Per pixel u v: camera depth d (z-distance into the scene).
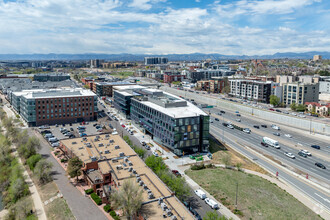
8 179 114.88
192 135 135.75
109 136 134.88
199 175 110.56
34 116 183.88
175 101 160.50
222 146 151.25
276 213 83.56
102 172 93.06
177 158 131.00
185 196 92.69
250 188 99.06
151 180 87.12
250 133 178.50
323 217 82.69
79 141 128.38
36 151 134.75
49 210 86.69
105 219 78.56
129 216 71.69
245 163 126.12
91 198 90.62
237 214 82.94
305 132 180.00
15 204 94.62
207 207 87.06
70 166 100.75
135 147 122.56
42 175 105.56
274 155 138.38
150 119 159.25
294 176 113.06
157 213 68.12
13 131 156.12
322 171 118.69
